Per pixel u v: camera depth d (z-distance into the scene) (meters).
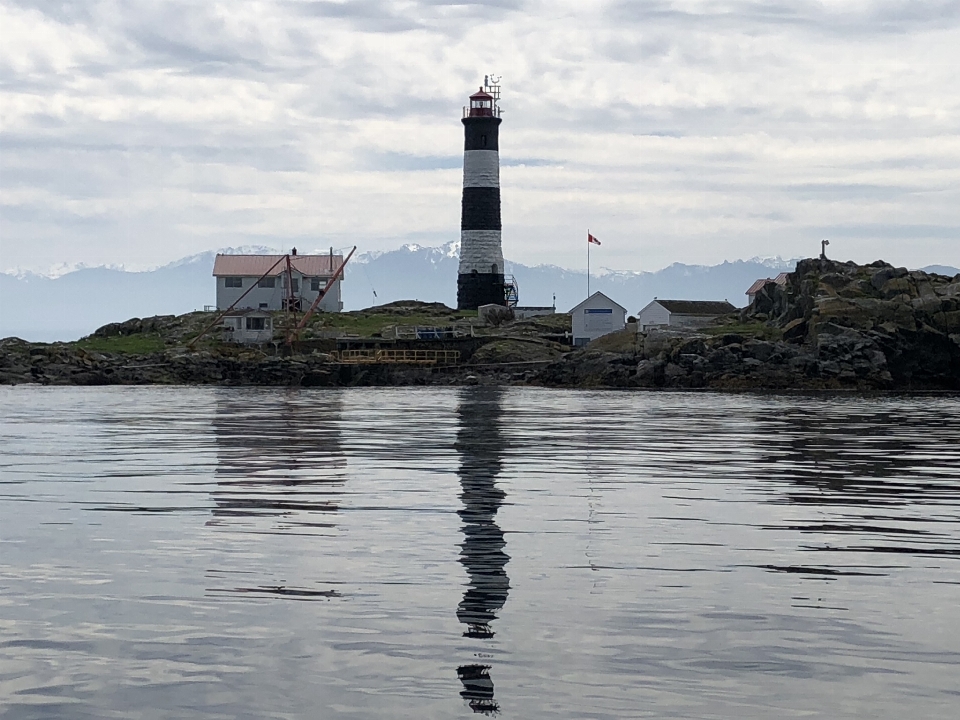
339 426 64.88
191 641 19.09
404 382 131.38
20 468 42.41
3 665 17.92
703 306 149.50
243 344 144.00
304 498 34.53
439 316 161.38
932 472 41.88
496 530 28.98
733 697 16.69
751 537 28.12
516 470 42.28
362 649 18.73
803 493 35.97
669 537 28.09
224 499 34.19
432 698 16.66
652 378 122.44
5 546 26.61
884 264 136.62
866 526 29.73
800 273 139.00
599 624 20.14
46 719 15.95
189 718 15.98
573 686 17.11
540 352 138.00
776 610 21.08
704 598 21.94
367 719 15.94
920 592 22.47
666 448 51.47
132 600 21.59
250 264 160.50
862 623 20.28
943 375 118.94
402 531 28.77
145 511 31.80
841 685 17.17
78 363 130.00
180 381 129.50
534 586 22.83
